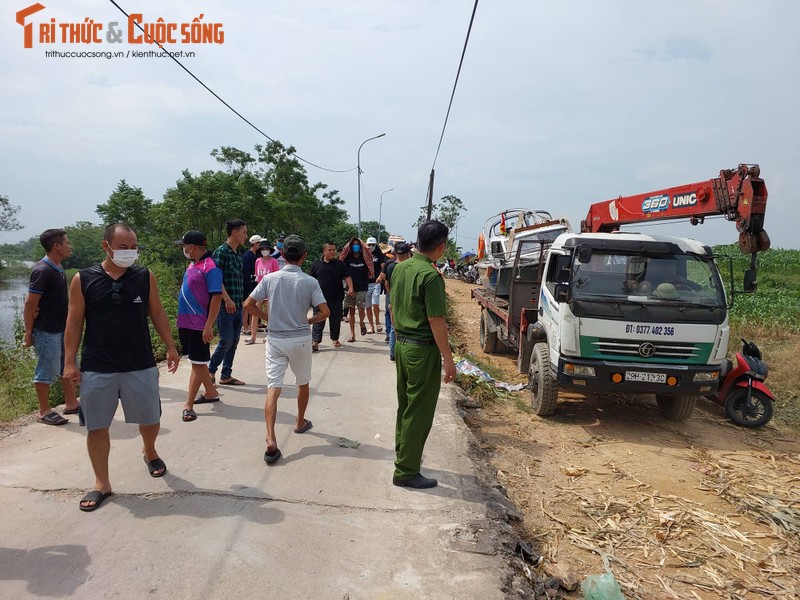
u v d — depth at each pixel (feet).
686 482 16.99
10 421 17.84
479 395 24.50
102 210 112.88
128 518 11.59
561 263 22.21
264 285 15.48
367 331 38.47
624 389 20.26
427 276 12.77
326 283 30.68
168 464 14.32
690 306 20.36
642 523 14.28
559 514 14.61
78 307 11.66
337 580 9.84
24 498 12.37
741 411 23.15
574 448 19.63
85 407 11.84
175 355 13.30
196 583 9.57
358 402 20.89
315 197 124.57
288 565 10.19
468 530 11.68
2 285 154.30
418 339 13.05
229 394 21.38
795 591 11.69
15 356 30.01
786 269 105.50
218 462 14.60
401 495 13.19
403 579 9.98
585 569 12.15
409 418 13.26
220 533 11.11
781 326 47.34
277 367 15.39
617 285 21.09
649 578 11.96
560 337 20.93
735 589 11.68
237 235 21.17
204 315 17.93
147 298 12.44
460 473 14.80
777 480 17.34
